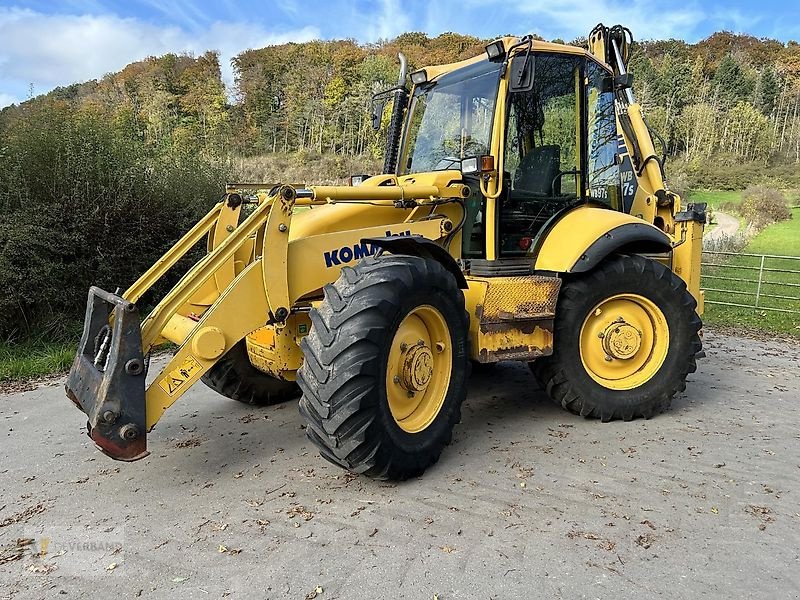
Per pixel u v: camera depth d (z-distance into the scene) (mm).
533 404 4605
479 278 3857
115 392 2875
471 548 2613
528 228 4203
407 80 4793
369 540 2686
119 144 8250
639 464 3480
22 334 7195
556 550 2596
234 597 2312
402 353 3295
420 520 2854
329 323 3041
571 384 4078
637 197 5160
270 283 3283
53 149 7586
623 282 4141
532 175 4176
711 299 10086
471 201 4105
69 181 7512
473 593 2316
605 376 4262
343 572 2455
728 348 6773
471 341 3750
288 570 2475
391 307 3047
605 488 3172
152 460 3617
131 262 7996
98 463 3609
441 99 4430
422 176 4062
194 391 5047
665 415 4363
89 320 3287
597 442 3822
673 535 2715
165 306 3094
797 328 7965
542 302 3900
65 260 7523
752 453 3645
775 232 23781
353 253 3602
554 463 3494
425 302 3289
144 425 2936
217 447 3799
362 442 2979
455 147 4285
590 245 4016
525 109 4109
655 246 4461
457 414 3531
